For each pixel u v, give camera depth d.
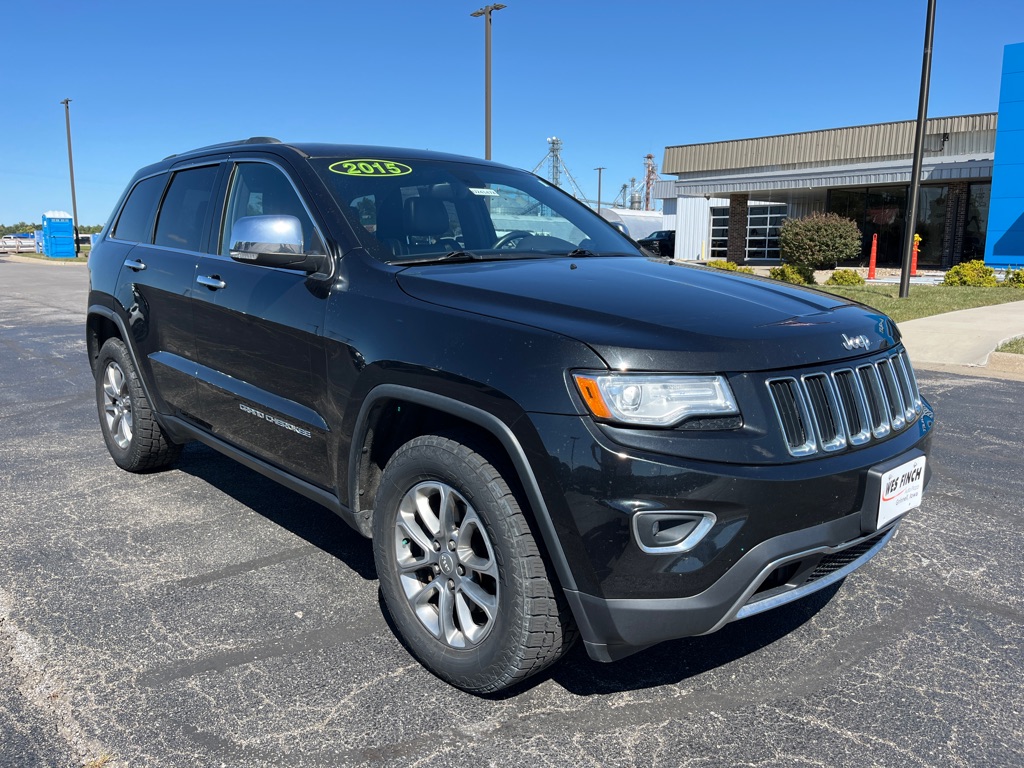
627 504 2.17
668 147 32.53
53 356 9.75
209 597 3.34
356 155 3.70
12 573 3.55
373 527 2.86
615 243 3.96
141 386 4.60
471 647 2.58
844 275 19.59
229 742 2.41
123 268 4.61
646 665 2.85
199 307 3.82
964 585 3.50
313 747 2.39
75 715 2.54
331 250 3.14
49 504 4.43
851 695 2.67
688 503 2.18
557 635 2.44
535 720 2.53
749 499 2.22
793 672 2.81
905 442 2.71
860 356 2.63
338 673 2.79
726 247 35.88
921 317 11.71
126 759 2.33
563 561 2.29
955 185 27.05
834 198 30.17
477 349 2.46
